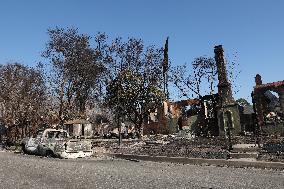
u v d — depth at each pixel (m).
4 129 45.62
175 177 10.59
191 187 8.60
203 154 17.27
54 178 10.83
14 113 47.19
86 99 54.53
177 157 17.02
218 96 33.97
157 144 24.92
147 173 11.78
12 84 51.75
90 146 20.89
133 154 20.66
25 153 25.19
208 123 36.31
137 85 46.28
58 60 49.81
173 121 49.72
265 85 32.94
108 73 47.25
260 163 13.34
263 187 8.48
